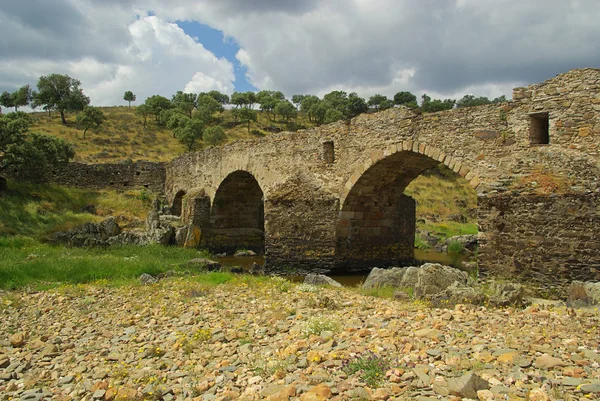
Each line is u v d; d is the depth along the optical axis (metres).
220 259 25.64
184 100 103.25
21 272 16.17
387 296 12.05
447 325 7.65
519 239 13.52
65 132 62.66
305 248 20.28
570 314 8.23
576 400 4.29
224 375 6.26
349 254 20.42
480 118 14.82
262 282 15.27
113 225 27.17
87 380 6.66
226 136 75.94
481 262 14.21
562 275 12.67
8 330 10.11
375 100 107.50
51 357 8.04
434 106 91.75
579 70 12.78
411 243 23.16
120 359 7.59
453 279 11.52
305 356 6.55
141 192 38.84
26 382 6.68
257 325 8.97
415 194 48.78
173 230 28.05
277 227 20.67
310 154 21.19
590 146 12.47
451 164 15.47
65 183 37.50
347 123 19.52
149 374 6.65
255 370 6.29
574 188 12.62
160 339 8.68
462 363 5.49
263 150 24.17
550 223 12.98
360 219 20.73
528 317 8.13
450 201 48.09
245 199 31.14
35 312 11.64
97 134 65.38
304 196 20.55
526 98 13.76
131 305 11.95
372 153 18.36
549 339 6.48
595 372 5.00
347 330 7.70
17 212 27.83
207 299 12.17
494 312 8.77
